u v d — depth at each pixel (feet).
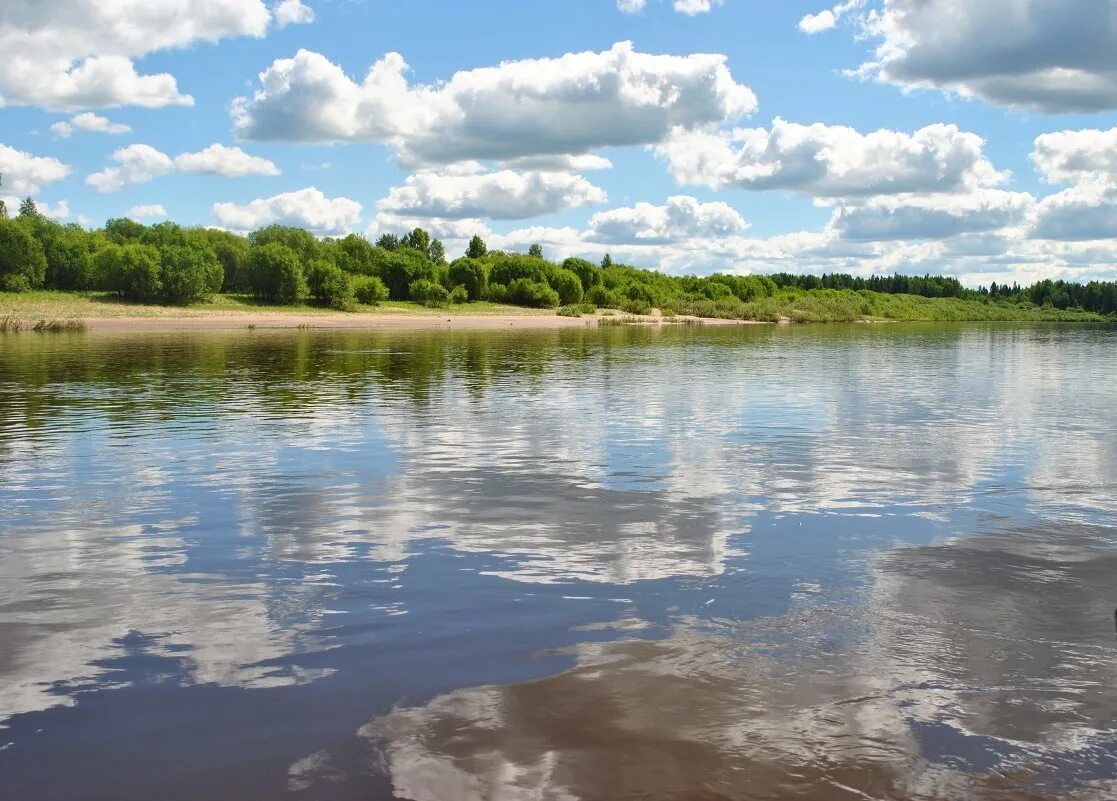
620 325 350.43
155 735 16.76
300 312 359.66
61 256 377.50
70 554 29.53
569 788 14.84
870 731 16.80
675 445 52.95
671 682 19.02
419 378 99.30
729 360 136.98
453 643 21.44
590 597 24.97
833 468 45.47
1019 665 19.90
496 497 38.47
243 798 14.62
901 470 44.93
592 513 35.45
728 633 21.99
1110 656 20.47
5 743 16.44
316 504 37.09
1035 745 16.30
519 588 25.85
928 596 24.88
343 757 15.90
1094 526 33.22
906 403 76.59
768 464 46.62
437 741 16.48
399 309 407.03
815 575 27.02
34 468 45.11
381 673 19.62
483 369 113.50
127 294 354.54
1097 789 14.85
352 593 25.41
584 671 19.63
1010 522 33.88
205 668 19.93
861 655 20.51
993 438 56.13
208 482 41.68
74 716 17.53
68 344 163.63
